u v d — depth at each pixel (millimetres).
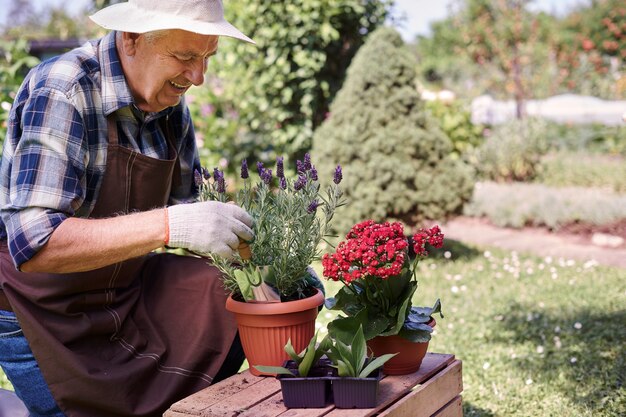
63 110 1838
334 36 5879
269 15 5953
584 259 5434
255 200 2043
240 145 6262
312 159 5414
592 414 2613
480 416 2658
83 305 1974
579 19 17938
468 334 3650
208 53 1927
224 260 1938
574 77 14820
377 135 5125
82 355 1921
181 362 2031
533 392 2857
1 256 1960
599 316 3820
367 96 5211
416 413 1806
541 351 3293
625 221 6535
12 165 1849
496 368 3158
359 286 1931
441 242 1869
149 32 1857
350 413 1645
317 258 1986
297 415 1637
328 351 1776
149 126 2074
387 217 5195
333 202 1971
